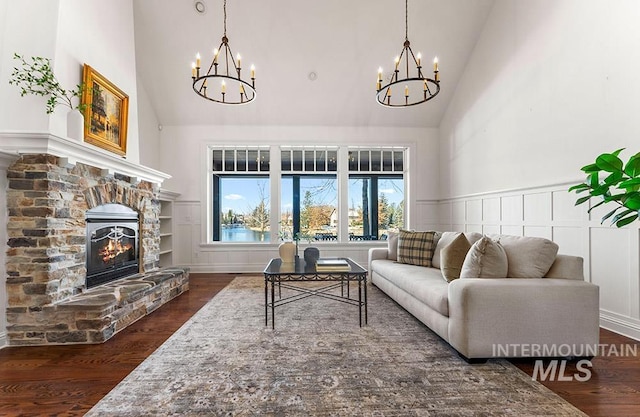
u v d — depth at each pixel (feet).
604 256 8.31
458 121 16.14
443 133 17.80
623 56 7.78
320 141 17.99
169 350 7.04
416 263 11.64
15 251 7.51
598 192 3.91
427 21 13.64
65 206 8.17
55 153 7.64
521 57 11.47
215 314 9.72
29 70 7.79
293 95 16.42
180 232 17.49
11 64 7.89
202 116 17.22
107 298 8.16
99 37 9.94
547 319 6.23
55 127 8.05
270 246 17.75
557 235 9.83
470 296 6.23
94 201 9.32
